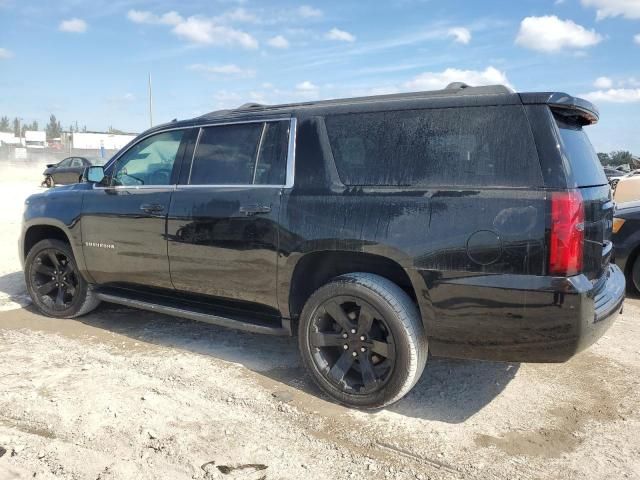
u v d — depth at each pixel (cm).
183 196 440
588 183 333
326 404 372
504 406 372
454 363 444
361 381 368
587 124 373
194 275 436
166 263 452
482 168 325
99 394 379
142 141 488
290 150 395
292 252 378
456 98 341
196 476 289
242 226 403
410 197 340
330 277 398
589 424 349
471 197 321
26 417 348
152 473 291
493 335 320
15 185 2580
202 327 532
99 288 529
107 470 293
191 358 450
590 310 306
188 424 342
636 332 525
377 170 358
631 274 666
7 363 435
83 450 311
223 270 417
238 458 306
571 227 299
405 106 357
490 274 314
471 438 331
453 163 334
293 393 388
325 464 303
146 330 521
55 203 534
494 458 310
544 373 427
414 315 346
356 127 372
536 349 314
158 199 455
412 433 336
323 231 364
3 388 388
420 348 345
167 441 321
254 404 370
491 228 313
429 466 302
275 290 393
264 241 392
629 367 439
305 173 384
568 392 394
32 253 559
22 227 568
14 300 623
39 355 454
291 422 347
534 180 310
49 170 2286
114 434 329
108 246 491
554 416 359
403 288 369
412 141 350
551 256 301
